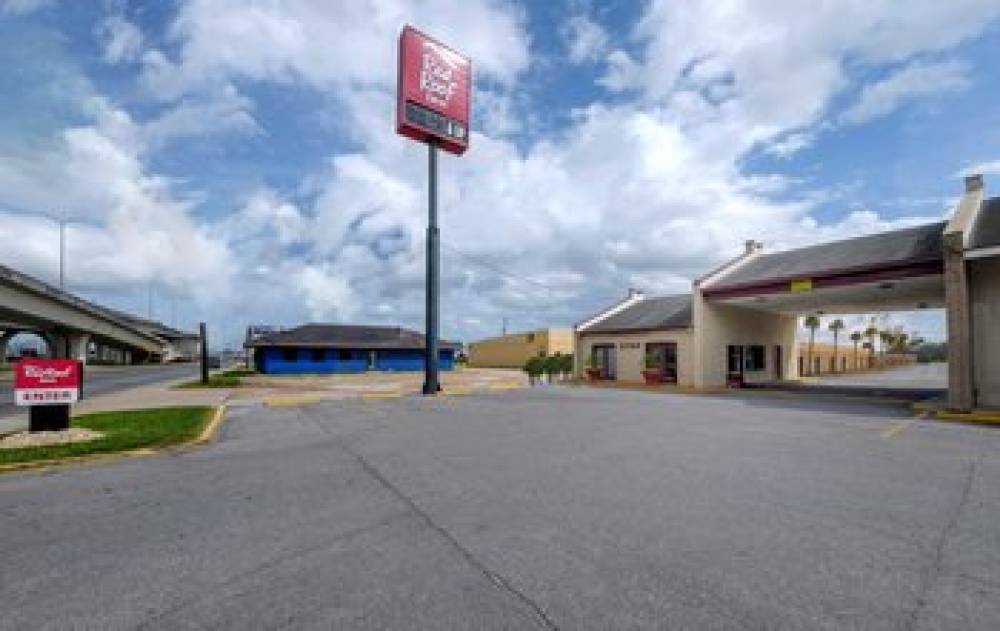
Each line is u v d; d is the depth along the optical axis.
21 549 5.05
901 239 22.39
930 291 23.00
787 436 11.34
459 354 81.31
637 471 7.95
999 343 16.06
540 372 35.00
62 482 7.79
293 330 50.84
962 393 15.58
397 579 4.28
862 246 24.02
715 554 4.71
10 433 12.28
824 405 18.44
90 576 4.42
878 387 27.89
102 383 35.28
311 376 43.19
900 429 12.60
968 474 7.75
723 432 11.88
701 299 27.75
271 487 7.24
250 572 4.45
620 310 37.62
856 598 3.88
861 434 11.69
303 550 4.93
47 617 3.75
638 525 5.50
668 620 3.59
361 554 4.81
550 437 11.21
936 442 10.66
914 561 4.54
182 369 63.72
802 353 49.22
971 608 3.73
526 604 3.83
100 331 58.53
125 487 7.40
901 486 7.04
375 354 50.38
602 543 5.00
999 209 18.28
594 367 35.12
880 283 20.36
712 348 28.09
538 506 6.19
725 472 7.87
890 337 79.00
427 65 24.98
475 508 6.15
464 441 10.77
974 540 5.04
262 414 16.39
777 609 3.73
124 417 14.83
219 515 6.02
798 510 5.98
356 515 5.95
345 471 8.16
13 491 7.29
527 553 4.78
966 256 15.79
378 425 13.42
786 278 23.53
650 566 4.46
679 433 11.71
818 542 4.99
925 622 3.55
